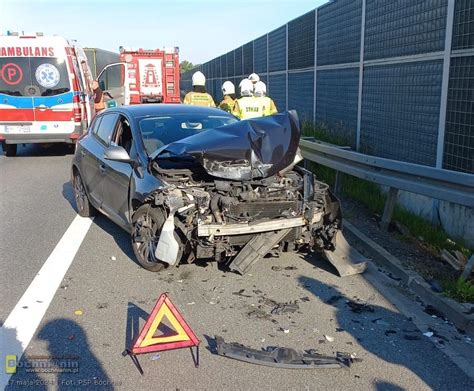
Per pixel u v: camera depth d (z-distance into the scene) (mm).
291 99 15125
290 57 15016
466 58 6062
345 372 3742
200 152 5398
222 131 5828
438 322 4551
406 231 6625
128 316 4609
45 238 6918
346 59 10281
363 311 4734
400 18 7750
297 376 3682
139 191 5605
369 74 9031
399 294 5117
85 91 14508
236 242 5395
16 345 4109
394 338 4250
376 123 8812
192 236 5270
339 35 10648
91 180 7367
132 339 4199
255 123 5941
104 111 7906
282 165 5684
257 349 4043
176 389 3527
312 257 6152
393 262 5660
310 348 4082
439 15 6648
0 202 9023
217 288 5227
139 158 6016
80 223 7652
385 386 3574
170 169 5684
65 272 5676
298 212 5574
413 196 7180
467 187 5223
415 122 7398
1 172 12109
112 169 6551
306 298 5004
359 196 8266
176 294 5086
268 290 5188
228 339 4203
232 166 5465
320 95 12188
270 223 5395
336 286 5293
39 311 4711
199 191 5305
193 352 4004
